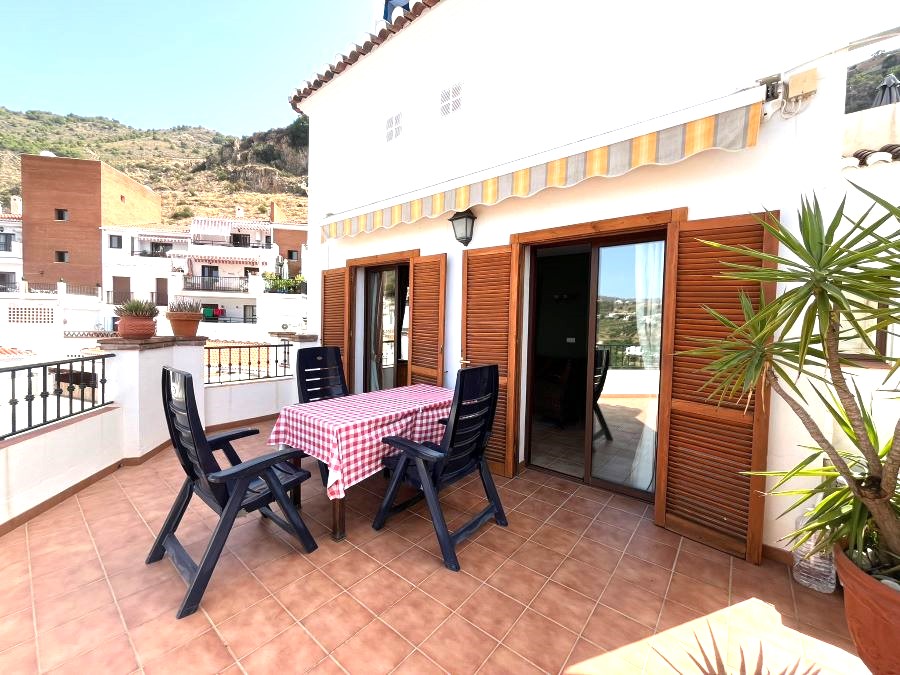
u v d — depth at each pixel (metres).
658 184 3.38
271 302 23.41
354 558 2.88
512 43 4.38
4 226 31.17
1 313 15.79
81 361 4.00
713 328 3.03
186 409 2.40
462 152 4.88
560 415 5.71
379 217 5.08
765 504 2.91
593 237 3.98
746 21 2.99
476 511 3.62
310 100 6.99
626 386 4.02
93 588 2.50
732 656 2.08
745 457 2.91
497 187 3.86
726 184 3.06
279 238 34.19
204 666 1.97
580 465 4.65
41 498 3.38
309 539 2.94
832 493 1.99
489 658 2.05
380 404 3.74
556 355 6.68
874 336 3.02
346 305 6.40
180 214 54.19
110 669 1.94
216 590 2.52
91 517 3.35
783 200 2.85
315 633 2.19
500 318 4.39
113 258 30.70
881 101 3.75
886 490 1.70
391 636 2.17
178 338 5.16
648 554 2.97
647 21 3.46
